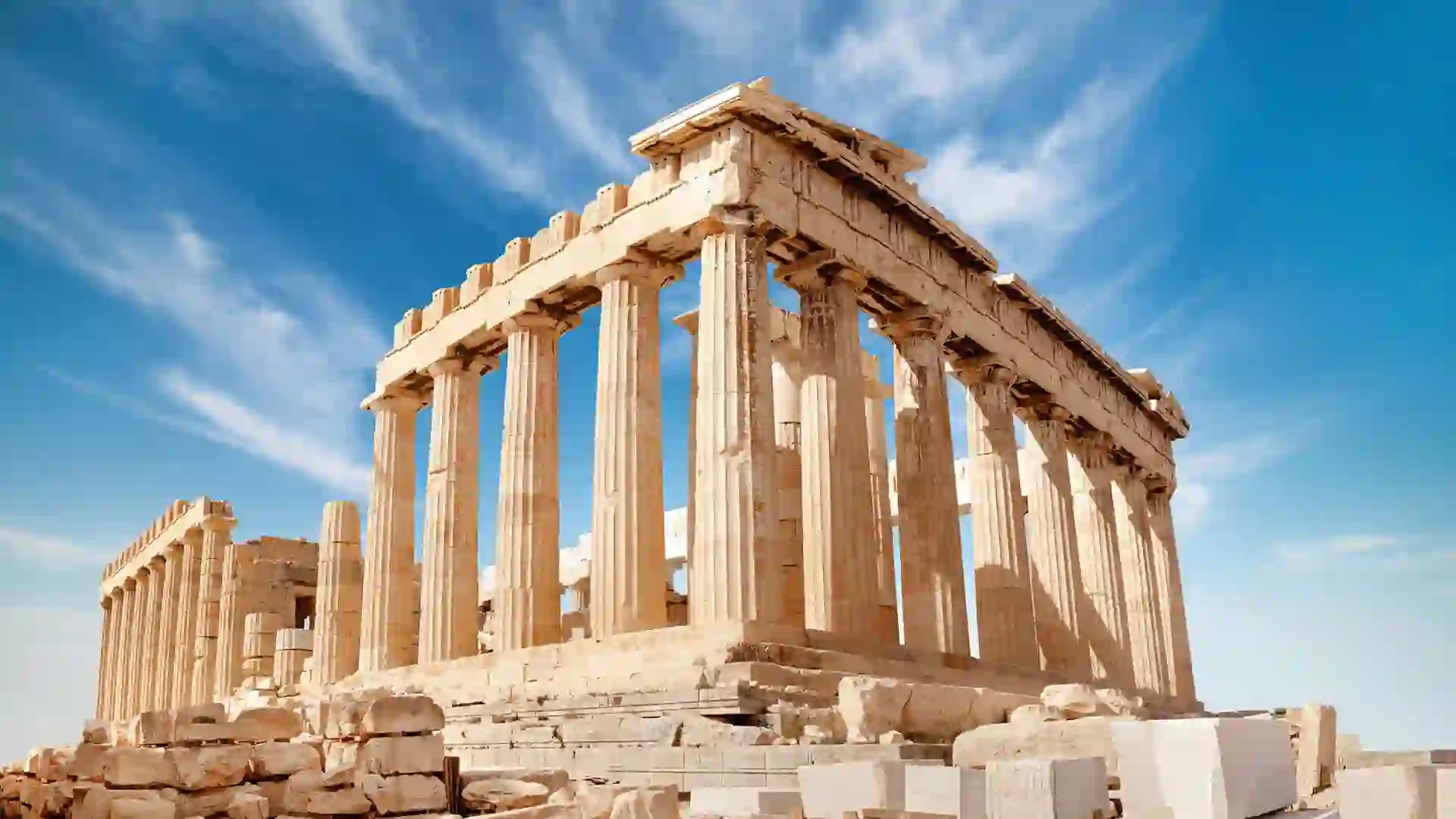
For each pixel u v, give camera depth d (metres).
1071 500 34.88
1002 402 31.67
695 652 20.14
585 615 37.78
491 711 20.81
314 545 49.97
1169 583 43.56
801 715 16.62
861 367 26.48
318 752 14.02
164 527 56.34
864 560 25.02
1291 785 12.02
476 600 31.66
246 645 43.56
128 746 13.84
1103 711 16.69
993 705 18.89
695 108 24.42
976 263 31.19
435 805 13.60
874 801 10.91
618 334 26.23
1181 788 10.75
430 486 32.38
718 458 22.69
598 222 27.39
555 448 29.84
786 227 24.67
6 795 16.44
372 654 33.41
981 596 30.45
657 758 16.17
